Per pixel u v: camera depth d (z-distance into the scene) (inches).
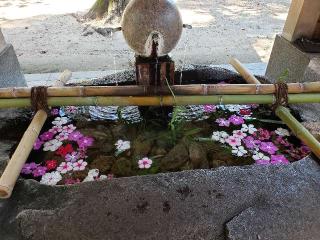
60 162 66.1
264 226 45.3
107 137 73.4
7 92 66.6
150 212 46.4
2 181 48.3
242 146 71.4
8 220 46.2
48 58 149.9
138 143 70.9
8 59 84.2
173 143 70.8
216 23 205.2
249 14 226.7
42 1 248.4
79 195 48.9
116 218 45.6
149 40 56.9
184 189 50.0
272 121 76.6
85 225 44.8
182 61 145.0
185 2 252.2
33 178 62.2
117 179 51.6
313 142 58.8
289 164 56.0
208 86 68.0
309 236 45.0
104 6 201.0
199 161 66.1
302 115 76.9
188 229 44.6
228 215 46.5
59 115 80.1
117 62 144.3
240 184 51.2
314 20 89.2
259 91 68.6
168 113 78.7
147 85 66.3
